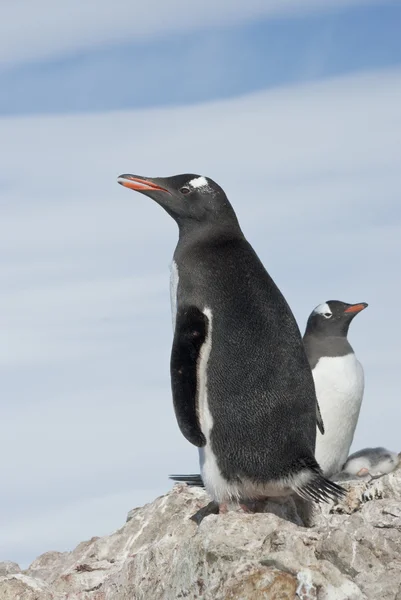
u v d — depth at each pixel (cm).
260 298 1286
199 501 1454
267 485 1245
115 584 1276
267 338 1257
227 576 1116
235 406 1242
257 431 1235
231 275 1307
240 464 1244
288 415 1240
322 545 1117
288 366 1255
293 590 1073
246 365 1246
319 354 1905
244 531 1150
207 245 1360
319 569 1079
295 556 1105
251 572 1099
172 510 1453
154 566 1227
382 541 1126
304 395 1262
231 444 1245
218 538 1142
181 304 1311
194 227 1393
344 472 1906
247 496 1271
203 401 1259
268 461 1234
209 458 1262
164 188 1412
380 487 1409
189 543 1166
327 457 1884
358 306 1905
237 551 1134
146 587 1217
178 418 1242
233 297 1285
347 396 1877
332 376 1875
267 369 1244
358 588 1067
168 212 1428
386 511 1283
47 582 1411
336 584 1070
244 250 1352
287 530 1138
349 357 1905
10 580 1339
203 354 1263
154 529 1446
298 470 1229
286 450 1234
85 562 1449
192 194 1398
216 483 1262
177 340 1274
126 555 1438
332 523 1273
